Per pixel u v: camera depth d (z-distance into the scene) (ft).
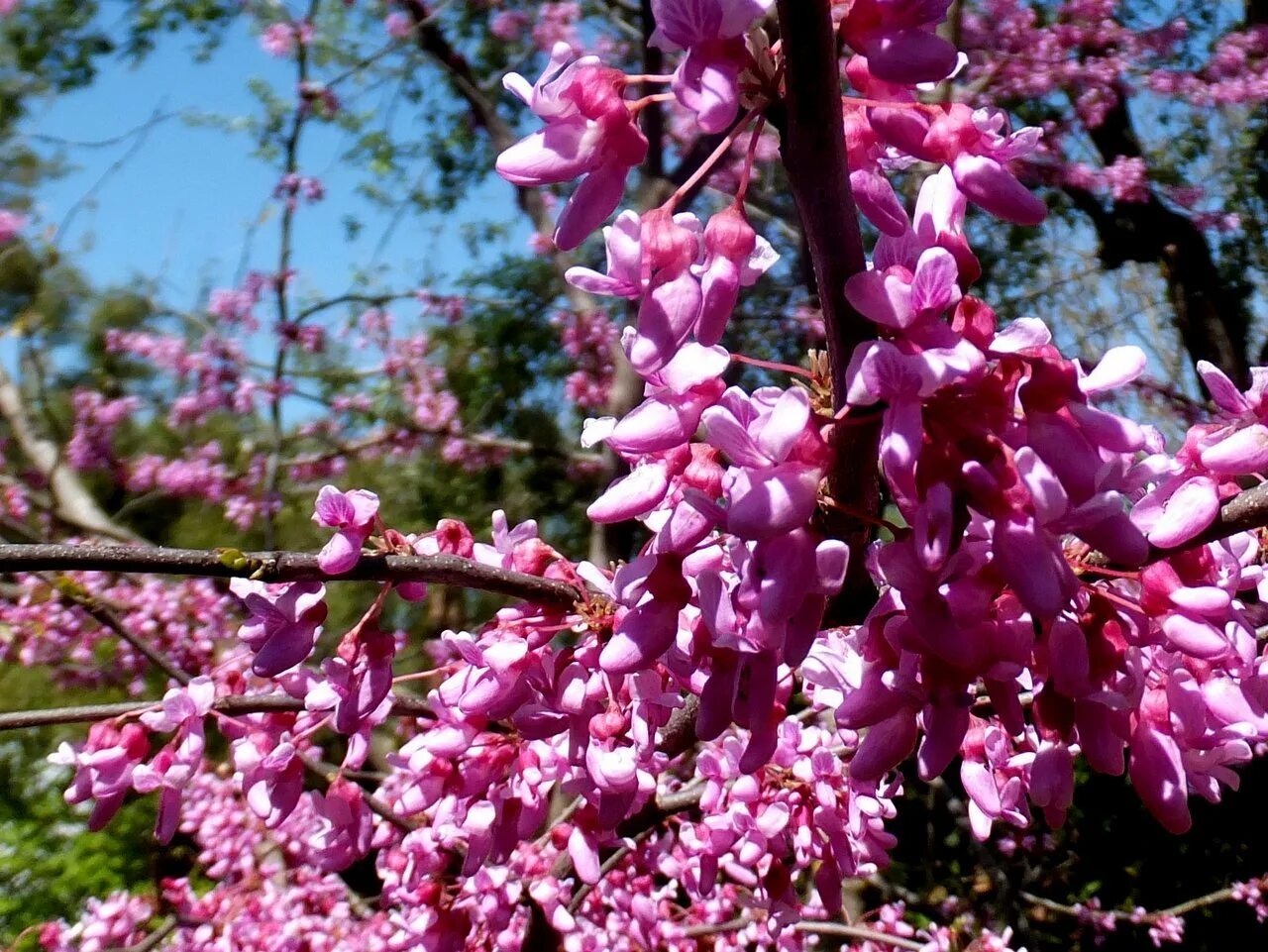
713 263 0.27
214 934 0.91
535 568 0.43
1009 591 0.29
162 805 0.47
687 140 1.66
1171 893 1.71
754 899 0.53
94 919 0.89
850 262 0.27
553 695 0.40
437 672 0.48
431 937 0.57
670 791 0.85
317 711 0.49
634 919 0.74
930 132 0.28
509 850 0.46
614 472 1.31
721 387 0.30
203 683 0.48
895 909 0.98
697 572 0.33
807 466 0.27
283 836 1.03
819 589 0.27
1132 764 0.32
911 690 0.28
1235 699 0.32
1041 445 0.26
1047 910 1.64
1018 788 0.43
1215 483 0.31
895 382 0.25
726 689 0.30
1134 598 0.32
